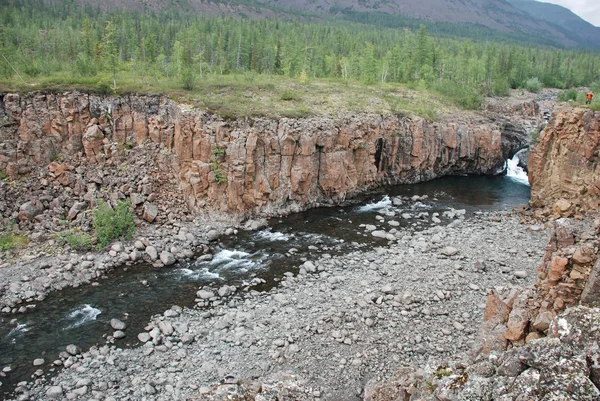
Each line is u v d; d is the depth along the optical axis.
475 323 31.33
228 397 19.33
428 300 34.22
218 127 51.12
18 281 36.62
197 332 30.97
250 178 51.44
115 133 53.56
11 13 109.56
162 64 76.69
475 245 44.88
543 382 12.77
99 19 127.31
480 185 69.50
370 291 35.75
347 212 55.84
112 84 57.22
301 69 96.06
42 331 31.25
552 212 51.62
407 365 27.36
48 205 46.53
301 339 29.98
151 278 38.91
